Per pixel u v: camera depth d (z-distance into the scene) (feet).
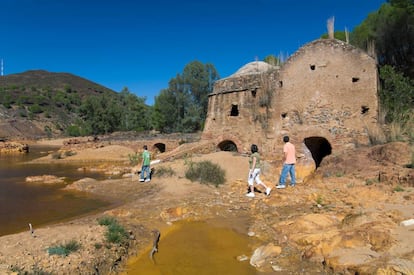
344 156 44.27
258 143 59.88
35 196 43.68
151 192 42.50
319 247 20.39
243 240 25.67
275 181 46.52
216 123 67.51
